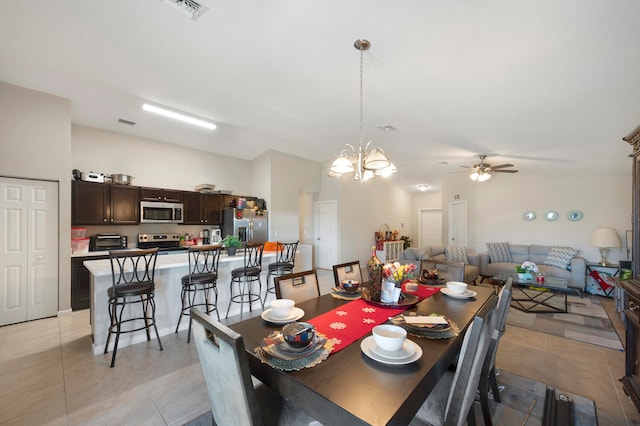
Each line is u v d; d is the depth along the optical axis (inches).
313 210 303.1
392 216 354.3
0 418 70.9
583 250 219.9
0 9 85.3
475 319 44.1
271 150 239.9
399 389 38.1
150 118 171.0
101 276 105.2
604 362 100.7
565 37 78.8
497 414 73.5
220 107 152.9
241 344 35.3
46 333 122.1
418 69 103.2
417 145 193.3
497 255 238.5
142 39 97.4
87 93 139.9
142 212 184.7
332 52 98.1
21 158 132.9
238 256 147.8
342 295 84.2
